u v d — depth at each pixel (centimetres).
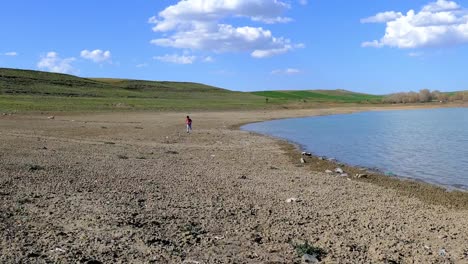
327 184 1850
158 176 1812
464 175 2259
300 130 5044
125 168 1969
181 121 5872
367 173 2275
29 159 2036
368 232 1178
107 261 849
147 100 11169
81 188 1455
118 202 1291
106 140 3294
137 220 1120
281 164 2442
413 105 13600
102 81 17000
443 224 1300
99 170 1858
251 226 1159
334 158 2848
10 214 1085
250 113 8662
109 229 1029
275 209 1366
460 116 8400
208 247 980
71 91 12025
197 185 1669
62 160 2078
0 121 4759
